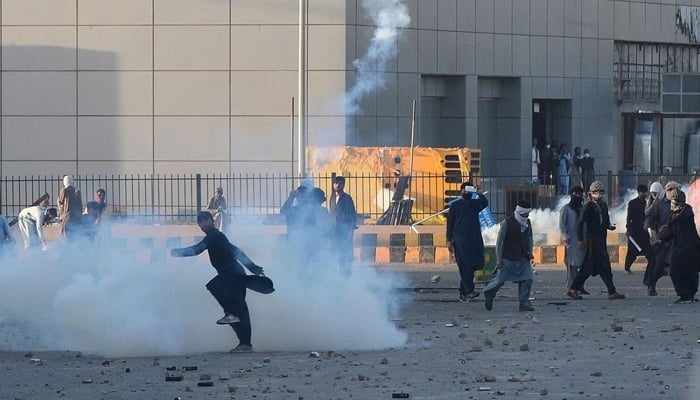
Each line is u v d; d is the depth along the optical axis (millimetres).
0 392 17938
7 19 61188
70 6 60875
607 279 29719
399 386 18141
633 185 53812
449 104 65500
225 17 60500
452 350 21828
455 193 51562
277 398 17234
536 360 20562
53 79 61094
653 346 22062
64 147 61062
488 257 32719
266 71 60375
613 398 17094
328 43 60344
